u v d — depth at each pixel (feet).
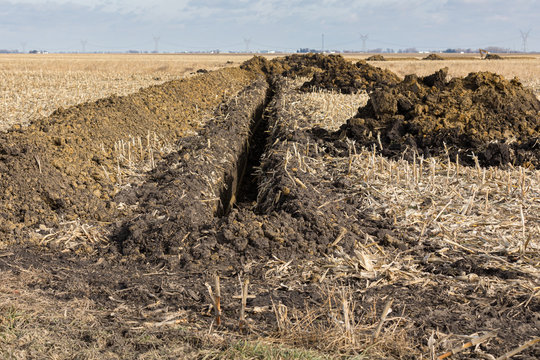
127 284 16.08
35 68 123.85
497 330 12.89
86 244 19.51
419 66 144.46
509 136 32.32
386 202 23.21
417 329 13.06
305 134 35.68
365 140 34.09
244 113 46.42
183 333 12.68
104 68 133.59
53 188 22.33
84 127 30.89
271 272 16.98
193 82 57.72
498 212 21.90
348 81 73.92
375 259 17.75
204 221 21.59
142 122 36.81
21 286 15.51
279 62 112.57
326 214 20.94
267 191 26.78
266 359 11.34
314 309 14.28
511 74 113.50
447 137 32.35
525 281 15.76
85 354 11.39
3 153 23.25
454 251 18.42
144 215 21.83
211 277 16.69
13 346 11.57
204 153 30.86
